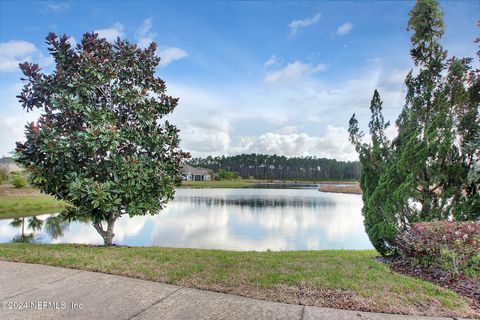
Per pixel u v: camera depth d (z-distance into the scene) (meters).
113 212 7.30
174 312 3.23
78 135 6.69
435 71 6.19
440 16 6.33
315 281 4.17
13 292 3.81
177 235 12.30
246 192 44.66
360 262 5.56
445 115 5.73
